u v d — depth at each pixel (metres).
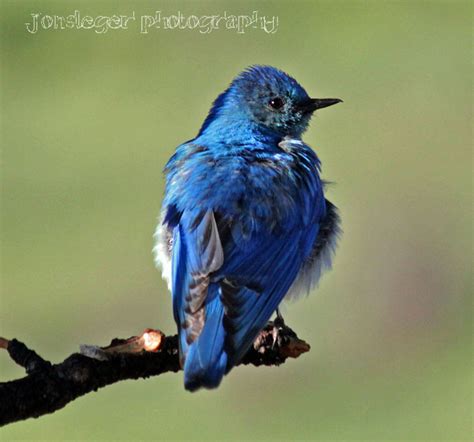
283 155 10.54
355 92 21.12
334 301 17.55
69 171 18.92
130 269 17.36
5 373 15.98
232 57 21.45
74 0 21.70
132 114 20.05
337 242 10.98
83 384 8.14
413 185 19.59
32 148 19.42
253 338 9.13
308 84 21.25
